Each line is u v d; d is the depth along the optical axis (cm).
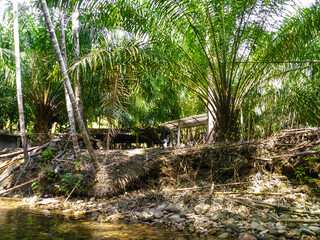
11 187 641
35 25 1013
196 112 1299
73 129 635
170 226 380
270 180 496
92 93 880
